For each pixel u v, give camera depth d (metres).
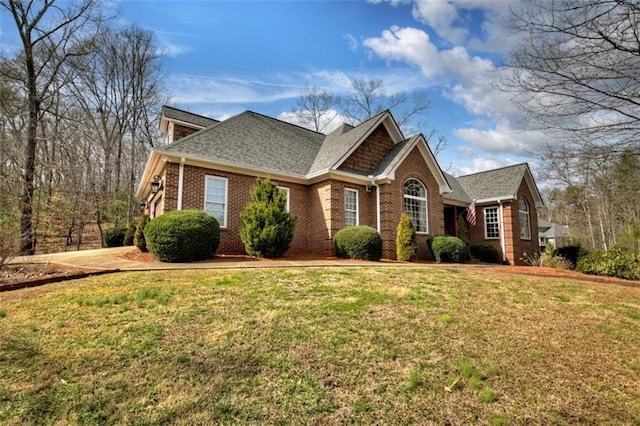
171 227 9.47
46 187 18.05
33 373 3.24
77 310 4.92
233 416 2.67
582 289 7.62
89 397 2.89
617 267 10.61
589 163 8.73
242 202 12.93
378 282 7.16
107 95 25.75
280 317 4.74
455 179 24.33
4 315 4.70
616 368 3.69
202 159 11.85
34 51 18.14
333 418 2.67
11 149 16.73
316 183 14.56
